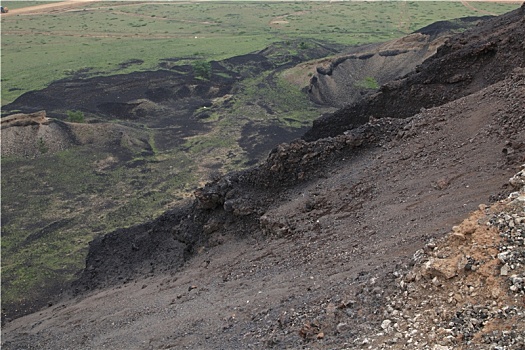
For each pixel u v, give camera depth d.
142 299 26.64
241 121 73.38
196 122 74.06
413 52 83.38
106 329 24.17
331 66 85.62
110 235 39.50
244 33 137.38
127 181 54.84
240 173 33.00
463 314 11.48
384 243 18.83
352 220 23.23
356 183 26.38
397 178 24.88
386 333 12.27
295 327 14.98
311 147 30.58
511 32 38.25
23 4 197.88
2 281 37.94
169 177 55.59
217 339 17.02
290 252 23.17
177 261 32.09
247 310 18.42
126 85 87.38
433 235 17.09
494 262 12.05
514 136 22.14
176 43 124.38
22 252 41.88
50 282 37.53
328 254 20.83
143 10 180.00
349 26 143.62
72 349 23.31
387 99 41.94
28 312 34.28
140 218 46.94
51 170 57.47
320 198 26.47
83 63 106.56
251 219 29.16
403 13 161.38
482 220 13.49
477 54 38.44
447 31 88.75
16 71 101.31
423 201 21.12
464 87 37.81
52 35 138.00
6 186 53.94
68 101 81.44
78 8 188.12
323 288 17.03
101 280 34.69
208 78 91.12
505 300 11.16
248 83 91.00
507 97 25.39
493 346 10.20
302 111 77.25
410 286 13.44
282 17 163.25
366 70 85.12
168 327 20.42
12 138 61.84
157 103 82.12
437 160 24.42
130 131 68.62
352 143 29.91
